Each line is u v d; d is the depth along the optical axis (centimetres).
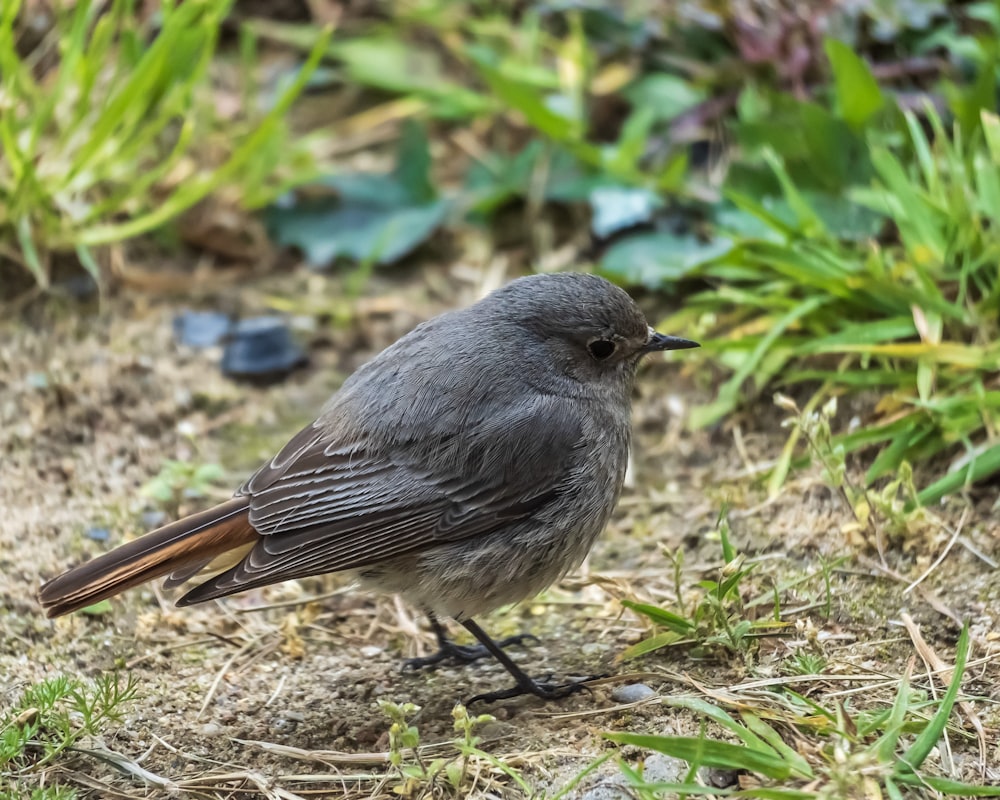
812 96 945
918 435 733
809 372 787
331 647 695
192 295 973
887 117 874
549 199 1002
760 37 969
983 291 773
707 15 992
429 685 659
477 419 634
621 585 705
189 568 612
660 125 1016
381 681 664
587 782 548
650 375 876
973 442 735
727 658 631
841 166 870
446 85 1113
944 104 895
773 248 821
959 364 748
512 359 651
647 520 771
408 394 638
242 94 1115
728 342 805
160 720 626
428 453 630
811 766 537
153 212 997
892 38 938
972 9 925
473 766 564
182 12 897
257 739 614
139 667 668
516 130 1074
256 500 619
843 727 546
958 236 784
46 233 935
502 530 638
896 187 799
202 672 667
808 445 739
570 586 729
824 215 860
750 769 526
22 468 809
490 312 667
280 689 656
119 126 977
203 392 884
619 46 1062
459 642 698
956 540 688
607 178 988
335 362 924
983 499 716
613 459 667
